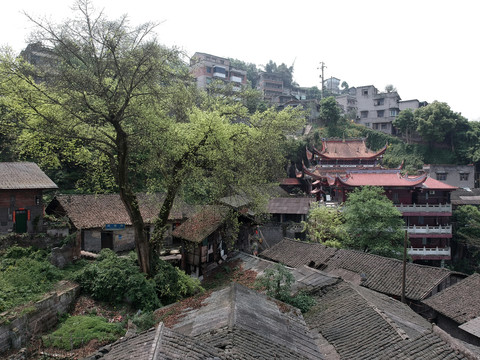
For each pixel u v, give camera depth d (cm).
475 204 4266
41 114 1567
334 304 1457
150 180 2025
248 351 812
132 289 1650
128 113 1689
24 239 1989
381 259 2280
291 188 5797
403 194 3719
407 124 6544
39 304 1402
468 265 3681
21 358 1190
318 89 10162
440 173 5409
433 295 1998
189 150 1767
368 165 5116
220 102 2314
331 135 6844
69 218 2594
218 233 2492
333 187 4147
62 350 1266
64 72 1503
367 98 7794
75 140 1845
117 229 2689
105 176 2166
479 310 1759
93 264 1816
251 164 2036
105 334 1372
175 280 1870
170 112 2116
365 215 2756
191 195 2436
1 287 1491
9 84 1560
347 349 1129
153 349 648
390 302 1616
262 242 3559
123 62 1580
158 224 1869
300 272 1912
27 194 2217
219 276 2248
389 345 1090
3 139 2850
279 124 2173
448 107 6119
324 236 3058
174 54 1661
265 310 1117
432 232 3506
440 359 977
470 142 6066
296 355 899
